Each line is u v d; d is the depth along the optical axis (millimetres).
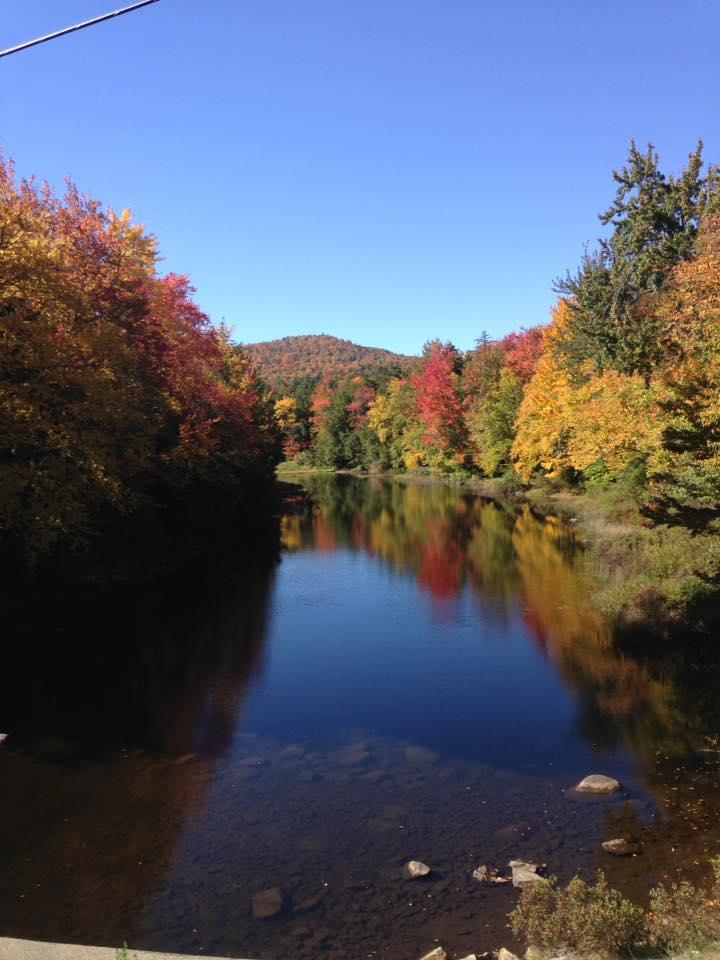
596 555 22750
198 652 14594
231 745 9820
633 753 9398
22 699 11609
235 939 5594
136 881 6465
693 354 14672
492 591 20000
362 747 9750
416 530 34844
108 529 21266
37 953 4621
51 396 14062
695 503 17375
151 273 24062
